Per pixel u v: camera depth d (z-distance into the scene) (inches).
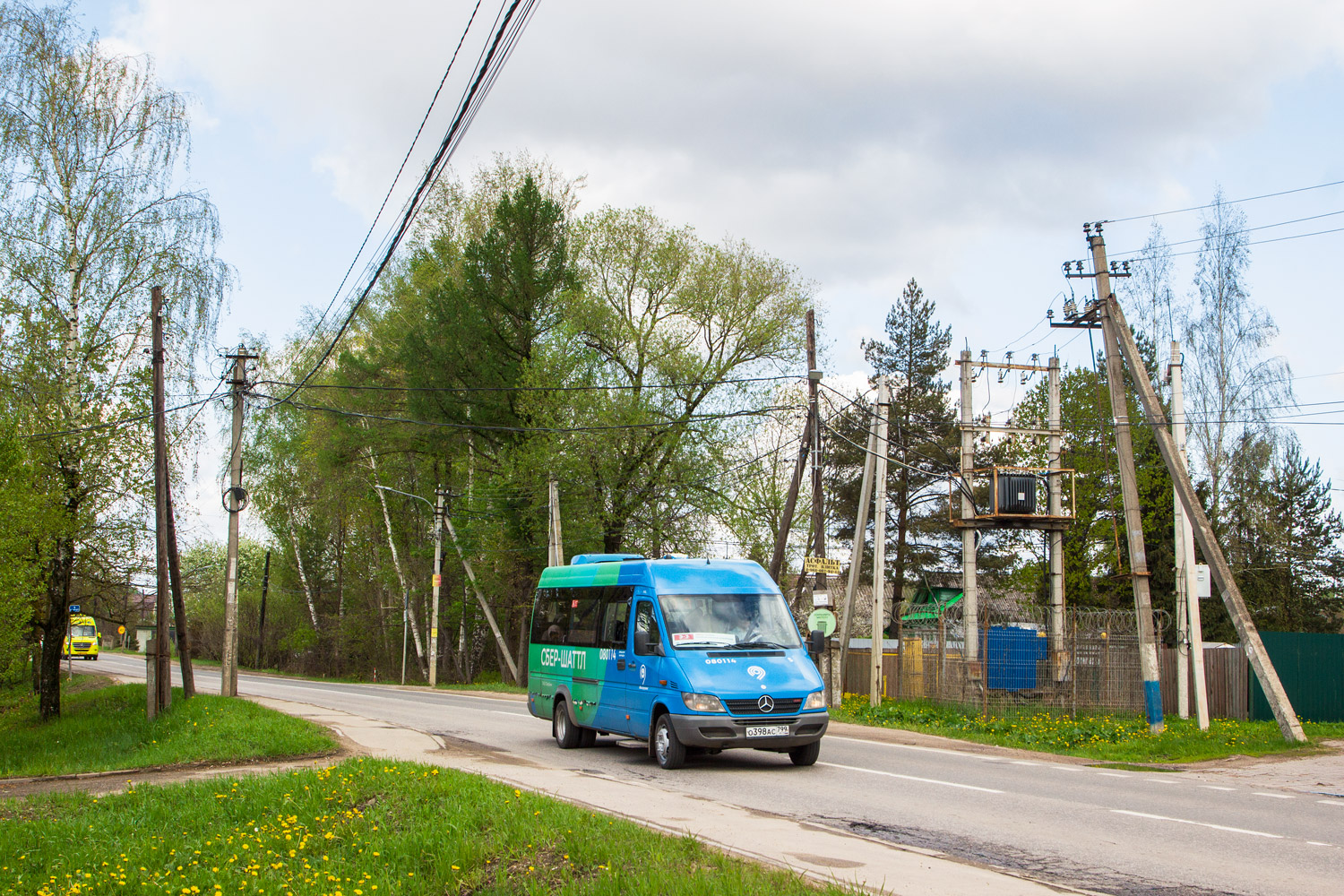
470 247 1590.8
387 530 2144.4
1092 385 1610.5
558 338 1466.5
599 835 323.0
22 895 339.6
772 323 1508.4
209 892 319.3
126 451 1104.2
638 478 1523.1
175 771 589.3
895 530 2343.8
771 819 386.0
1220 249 1357.0
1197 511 774.5
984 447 2250.2
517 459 1496.1
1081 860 329.7
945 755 658.2
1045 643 981.2
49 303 1096.8
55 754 866.1
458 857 323.6
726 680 532.7
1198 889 292.8
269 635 3063.5
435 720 873.5
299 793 441.1
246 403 1122.0
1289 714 731.4
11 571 950.4
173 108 1180.5
